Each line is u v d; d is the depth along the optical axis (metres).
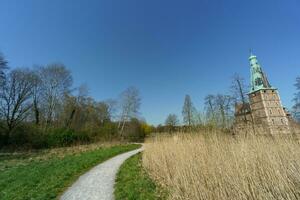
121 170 13.46
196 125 11.94
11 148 29.81
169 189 8.02
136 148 35.88
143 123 58.84
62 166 14.58
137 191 8.34
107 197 7.90
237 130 9.23
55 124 42.88
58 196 8.24
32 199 7.78
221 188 5.95
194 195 6.68
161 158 11.40
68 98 44.56
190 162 7.92
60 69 42.81
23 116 35.91
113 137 45.47
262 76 46.97
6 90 34.38
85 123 47.12
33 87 38.53
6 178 11.38
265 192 5.31
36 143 31.84
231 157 6.64
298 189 5.14
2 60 32.78
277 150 6.51
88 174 12.52
